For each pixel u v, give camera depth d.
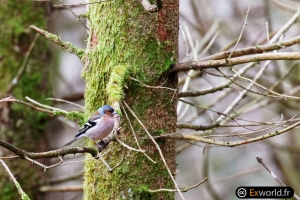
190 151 20.78
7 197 12.18
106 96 7.72
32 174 12.48
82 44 19.12
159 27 7.71
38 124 12.76
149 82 7.59
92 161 7.73
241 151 20.23
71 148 6.40
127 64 7.60
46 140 12.92
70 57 20.92
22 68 11.73
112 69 7.62
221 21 15.98
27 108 12.65
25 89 12.70
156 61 7.66
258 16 17.69
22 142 12.52
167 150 7.71
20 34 12.79
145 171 7.51
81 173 12.44
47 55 13.27
